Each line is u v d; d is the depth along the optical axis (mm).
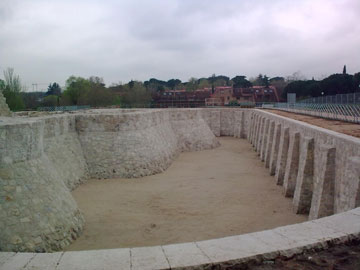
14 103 55031
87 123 25203
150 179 24844
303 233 7184
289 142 22875
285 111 49562
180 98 89188
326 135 15023
